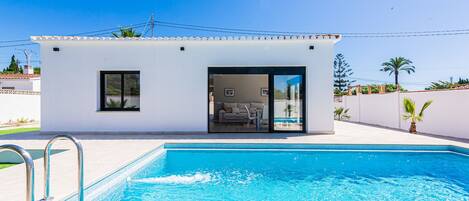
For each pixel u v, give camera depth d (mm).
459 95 9742
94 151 6828
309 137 9180
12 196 3693
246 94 17750
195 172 6199
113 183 4996
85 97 10164
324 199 4691
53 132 10125
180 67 10164
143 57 10188
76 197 3914
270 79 10180
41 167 5203
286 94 10195
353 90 18156
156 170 6320
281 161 7145
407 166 6703
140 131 10188
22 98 17047
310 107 10031
